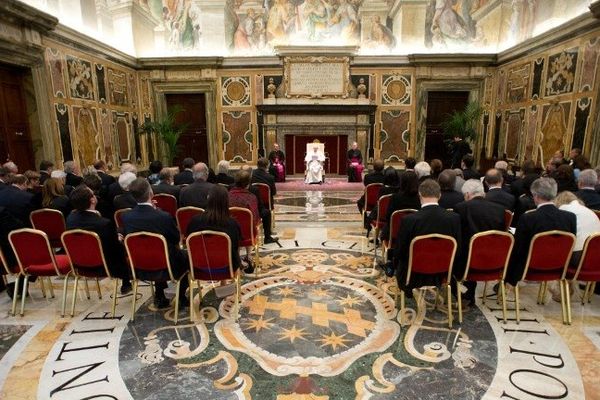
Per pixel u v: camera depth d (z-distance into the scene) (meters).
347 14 11.83
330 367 2.95
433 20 11.66
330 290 4.29
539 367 2.91
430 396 2.62
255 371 2.90
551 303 3.96
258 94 12.36
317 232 6.50
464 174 6.38
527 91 9.98
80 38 9.02
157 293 3.91
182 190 5.07
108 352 3.15
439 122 12.64
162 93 12.37
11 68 7.48
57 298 4.15
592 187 4.30
